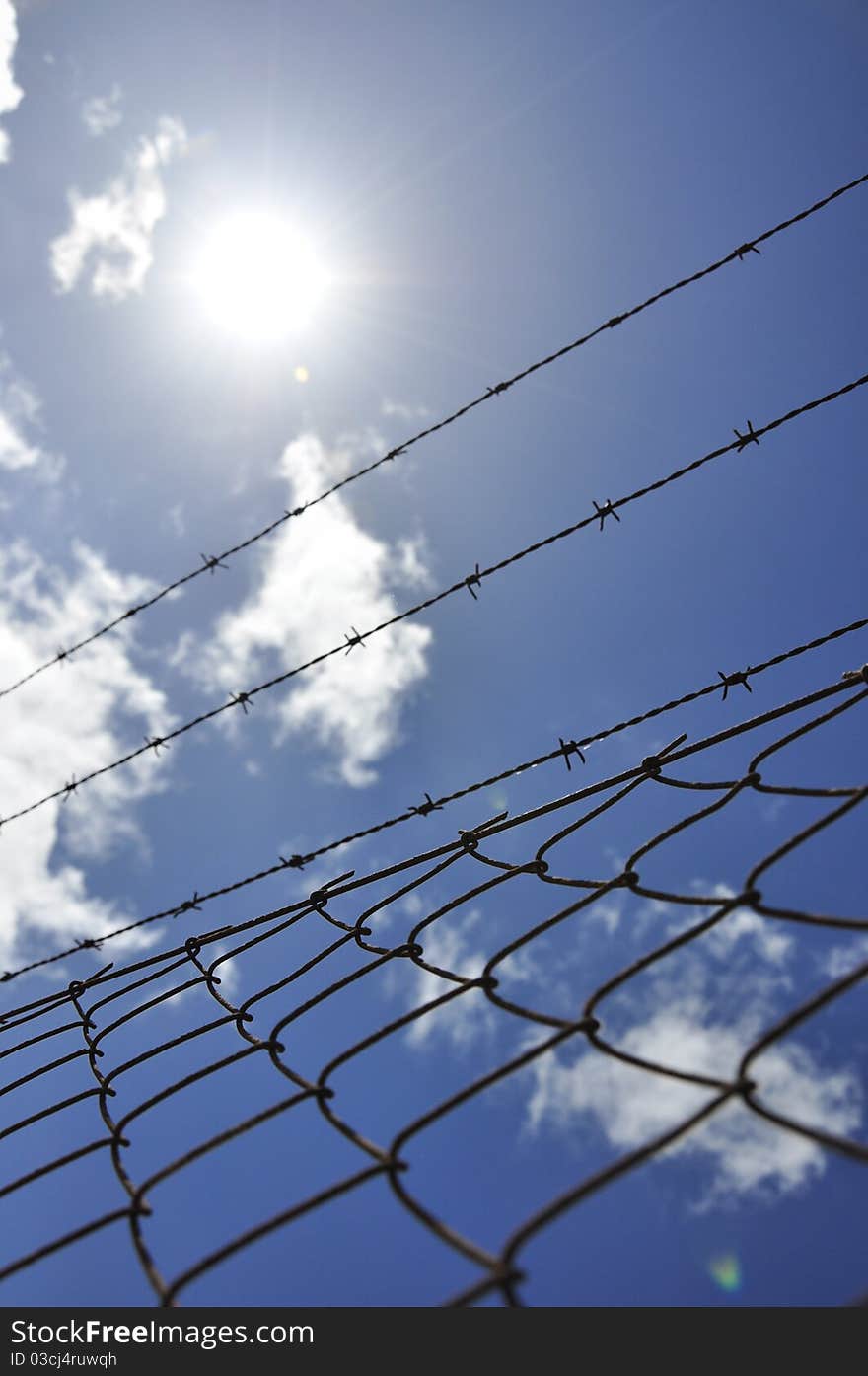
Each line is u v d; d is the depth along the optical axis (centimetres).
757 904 152
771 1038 130
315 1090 171
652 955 157
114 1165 178
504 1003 176
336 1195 144
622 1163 124
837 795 161
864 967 128
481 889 206
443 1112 150
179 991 235
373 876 228
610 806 202
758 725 186
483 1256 124
